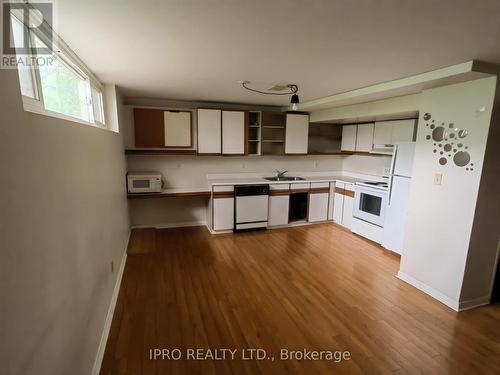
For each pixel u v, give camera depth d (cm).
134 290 288
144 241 421
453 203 265
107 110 331
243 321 241
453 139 262
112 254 266
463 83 251
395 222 384
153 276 318
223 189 459
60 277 125
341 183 519
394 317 251
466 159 253
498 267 290
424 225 293
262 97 421
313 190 521
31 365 95
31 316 96
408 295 288
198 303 266
